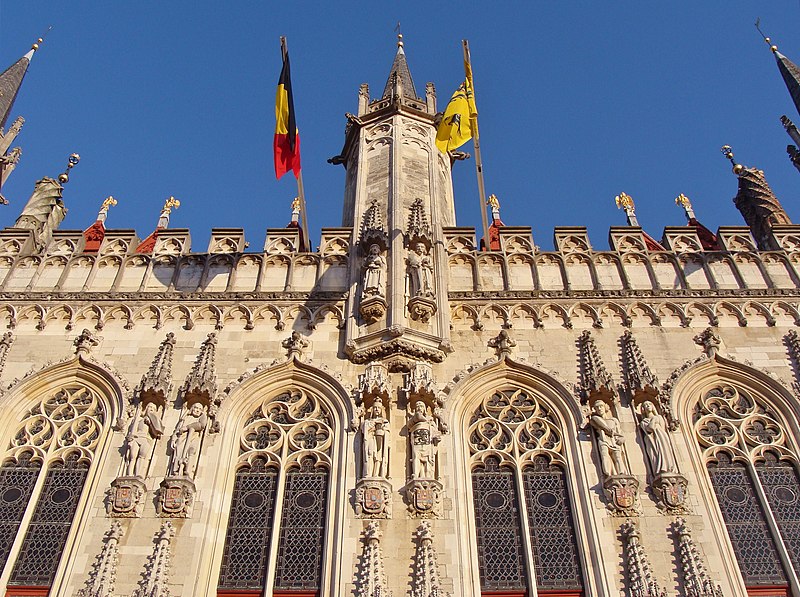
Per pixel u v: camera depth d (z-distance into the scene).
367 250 29.03
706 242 36.56
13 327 27.70
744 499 23.61
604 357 26.77
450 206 33.97
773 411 25.59
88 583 20.94
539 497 23.53
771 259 30.30
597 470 23.72
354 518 22.33
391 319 26.69
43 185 35.59
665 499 22.78
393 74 40.28
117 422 24.73
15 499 23.64
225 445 24.42
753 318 28.03
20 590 21.62
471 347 27.00
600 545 21.95
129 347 27.12
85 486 23.58
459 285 29.30
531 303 28.38
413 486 22.73
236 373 26.25
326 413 25.41
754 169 35.84
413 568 21.28
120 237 31.05
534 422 25.23
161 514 22.50
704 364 26.44
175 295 28.56
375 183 32.44
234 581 21.88
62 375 26.34
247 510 23.33
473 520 22.84
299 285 29.39
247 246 31.48
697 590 20.61
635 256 30.39
